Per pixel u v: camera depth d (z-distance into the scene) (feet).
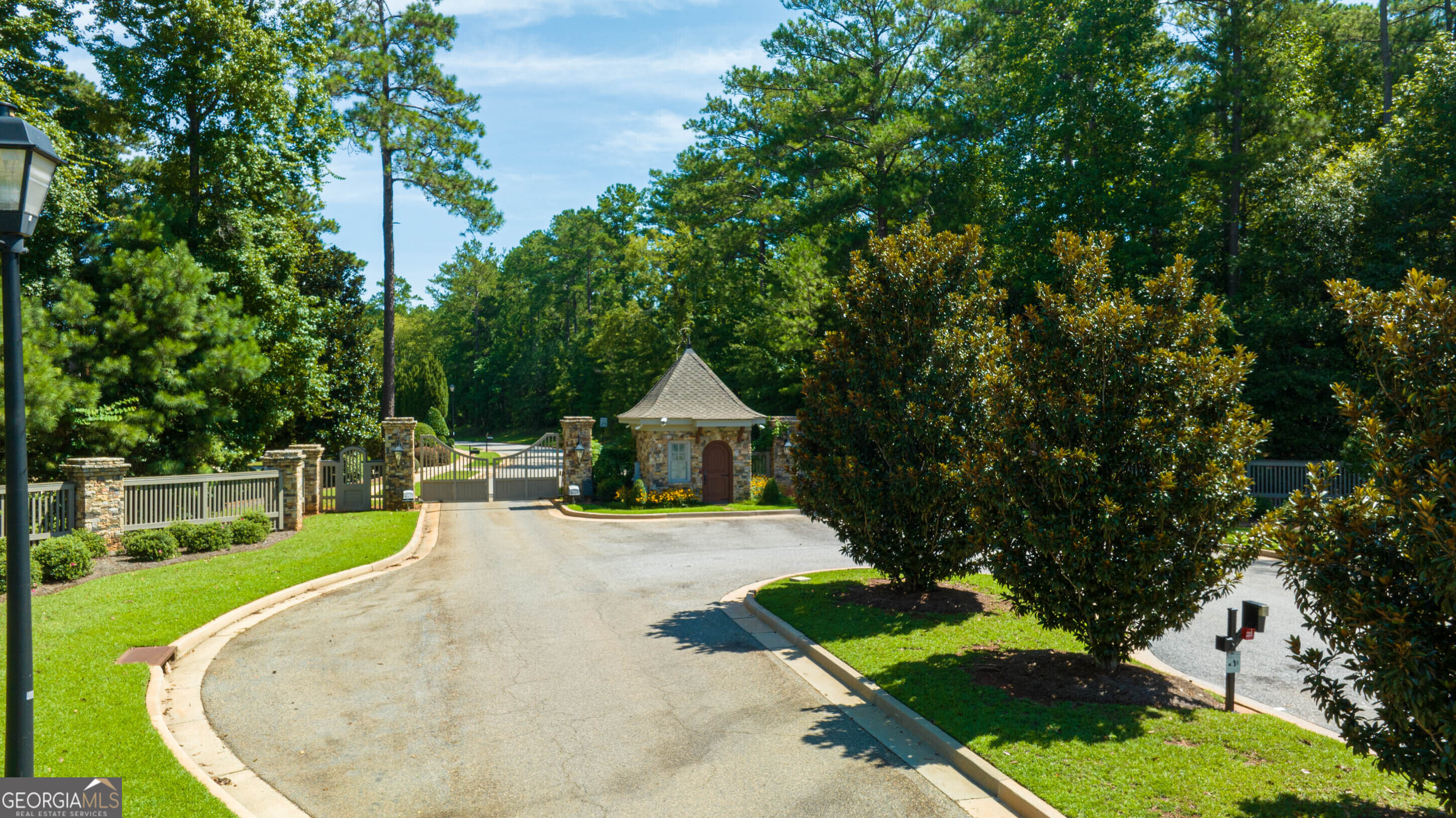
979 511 32.91
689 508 95.96
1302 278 97.96
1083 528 29.99
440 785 24.03
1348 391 21.27
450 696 31.58
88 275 75.00
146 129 84.94
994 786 23.15
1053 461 29.68
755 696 31.58
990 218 128.57
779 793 23.36
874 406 43.98
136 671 32.35
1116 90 104.63
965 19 128.98
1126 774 22.98
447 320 325.01
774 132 132.46
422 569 58.49
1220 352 29.96
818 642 37.52
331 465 93.71
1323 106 119.65
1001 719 27.32
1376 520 19.75
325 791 23.62
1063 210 106.73
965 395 42.73
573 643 38.91
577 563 60.85
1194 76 111.96
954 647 35.88
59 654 34.22
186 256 74.69
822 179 139.64
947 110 122.52
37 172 17.66
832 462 45.60
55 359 66.03
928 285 43.42
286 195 95.40
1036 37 119.55
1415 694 17.99
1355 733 20.02
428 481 103.91
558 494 108.78
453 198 124.67
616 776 24.58
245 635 40.22
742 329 154.10
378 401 140.87
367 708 30.32
